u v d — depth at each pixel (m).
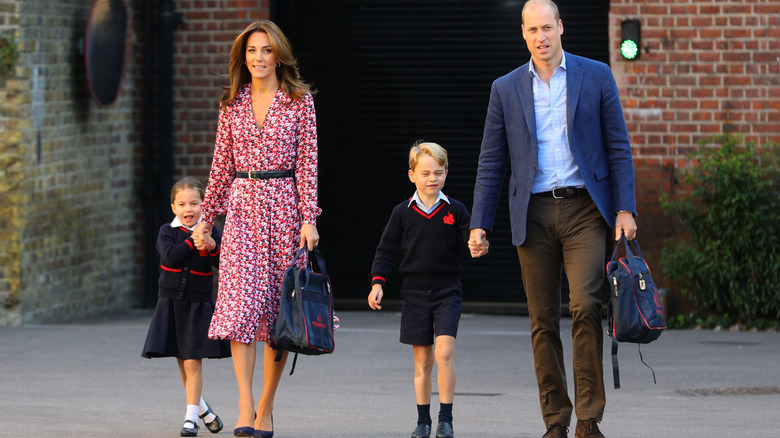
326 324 22.55
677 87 46.19
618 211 21.78
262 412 23.42
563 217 21.86
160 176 51.44
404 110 50.91
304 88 23.61
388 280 51.62
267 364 23.41
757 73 45.59
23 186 44.12
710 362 37.03
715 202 44.38
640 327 21.19
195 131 51.22
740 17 45.56
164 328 25.02
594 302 21.45
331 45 51.22
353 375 35.03
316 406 29.36
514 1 49.62
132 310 51.31
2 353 38.75
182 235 25.33
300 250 22.89
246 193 23.31
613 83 22.12
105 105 48.19
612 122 21.98
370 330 44.78
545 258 22.16
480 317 49.31
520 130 22.14
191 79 51.00
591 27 49.03
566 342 41.59
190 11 50.72
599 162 21.91
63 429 25.27
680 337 42.41
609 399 30.72
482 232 22.62
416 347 24.38
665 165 46.44
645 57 46.34
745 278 44.34
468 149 50.44
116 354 38.72
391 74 50.88
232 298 22.97
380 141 51.25
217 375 35.03
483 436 24.34
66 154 46.97
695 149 46.16
